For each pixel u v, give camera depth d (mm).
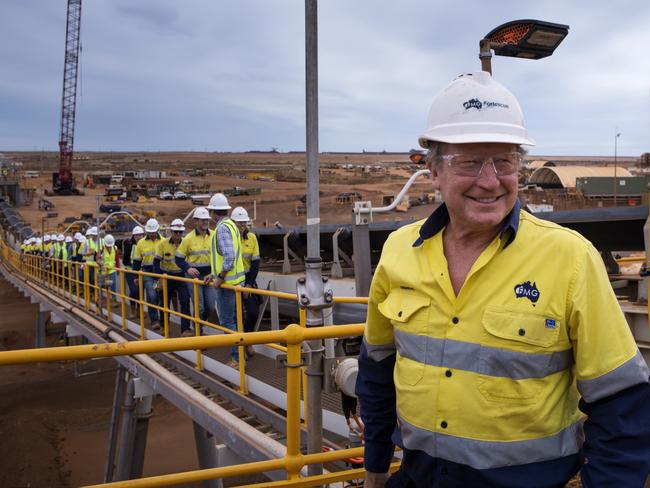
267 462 2951
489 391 1645
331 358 3160
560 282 1609
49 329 32125
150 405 11008
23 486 14203
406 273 1843
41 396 20578
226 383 6781
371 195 91688
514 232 1678
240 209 7805
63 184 112125
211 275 7102
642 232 5324
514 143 1669
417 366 1779
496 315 1646
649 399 1561
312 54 2891
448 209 1755
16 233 56281
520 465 1651
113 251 15922
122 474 10289
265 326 9586
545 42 3207
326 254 9625
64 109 108312
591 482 1556
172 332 9961
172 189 124938
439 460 1741
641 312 4086
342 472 3068
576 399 1755
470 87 1729
